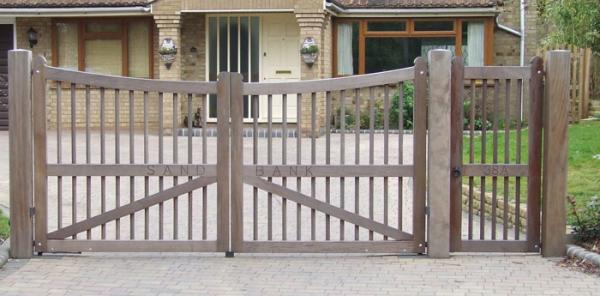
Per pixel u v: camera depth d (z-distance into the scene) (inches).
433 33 805.9
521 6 821.2
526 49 817.5
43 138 304.8
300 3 741.3
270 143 304.2
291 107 769.6
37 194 306.2
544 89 301.3
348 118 766.5
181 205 422.0
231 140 303.4
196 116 797.9
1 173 519.5
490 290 262.4
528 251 307.4
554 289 262.7
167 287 267.9
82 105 788.6
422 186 303.1
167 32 770.2
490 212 386.6
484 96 304.8
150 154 593.6
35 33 824.9
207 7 758.5
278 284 271.0
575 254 296.0
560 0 665.6
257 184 304.5
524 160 472.4
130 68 828.6
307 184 472.7
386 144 303.3
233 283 272.5
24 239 304.7
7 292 262.1
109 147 633.0
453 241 306.8
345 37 818.2
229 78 302.4
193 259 305.1
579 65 661.9
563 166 299.3
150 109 796.6
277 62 808.3
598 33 665.6
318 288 266.2
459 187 304.7
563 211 300.5
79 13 787.4
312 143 303.7
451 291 261.6
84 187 470.0
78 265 295.9
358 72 818.2
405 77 300.2
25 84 302.0
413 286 267.4
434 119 297.1
